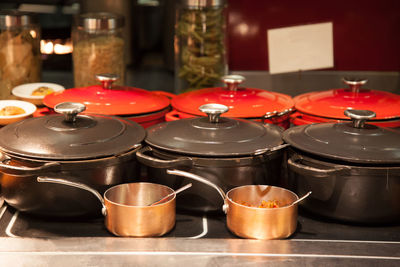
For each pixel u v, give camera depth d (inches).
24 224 38.9
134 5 76.3
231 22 74.3
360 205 37.5
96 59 57.9
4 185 38.8
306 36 65.3
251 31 74.4
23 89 56.5
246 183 39.0
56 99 48.0
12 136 38.9
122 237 36.3
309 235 37.9
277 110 47.6
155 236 36.6
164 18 76.3
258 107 47.9
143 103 48.0
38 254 33.9
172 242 35.3
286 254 34.2
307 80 74.7
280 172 42.6
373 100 49.0
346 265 33.3
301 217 40.9
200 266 33.1
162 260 33.6
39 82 61.1
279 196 39.0
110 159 37.5
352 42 73.8
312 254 34.3
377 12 72.3
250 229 36.0
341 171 36.8
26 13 58.6
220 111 41.1
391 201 37.3
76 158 36.1
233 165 38.1
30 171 35.4
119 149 37.6
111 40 58.4
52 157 35.9
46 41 74.5
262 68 75.8
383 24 72.6
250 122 44.2
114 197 38.4
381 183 36.9
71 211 38.2
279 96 52.2
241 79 50.1
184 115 48.2
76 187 37.2
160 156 39.6
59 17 76.2
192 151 37.8
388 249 35.0
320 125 42.6
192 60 57.4
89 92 48.8
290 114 49.7
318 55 65.8
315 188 38.7
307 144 38.9
